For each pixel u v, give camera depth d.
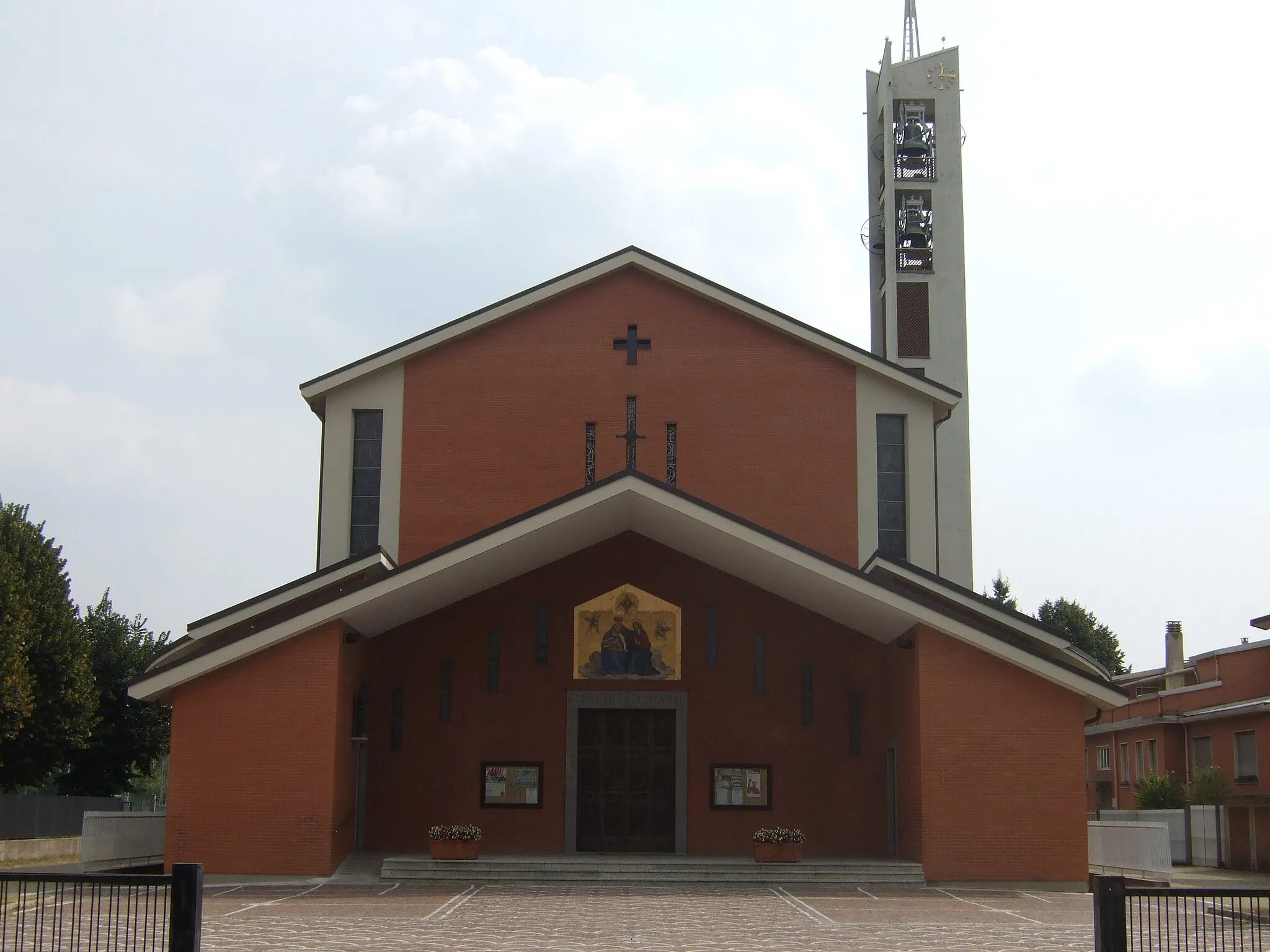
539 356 28.94
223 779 23.06
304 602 25.69
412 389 28.72
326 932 16.02
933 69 52.78
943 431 49.75
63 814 40.09
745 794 27.31
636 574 28.06
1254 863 35.09
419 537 28.12
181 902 9.98
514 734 27.42
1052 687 23.61
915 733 24.02
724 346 29.00
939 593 25.44
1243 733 38.09
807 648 27.89
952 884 23.02
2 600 37.91
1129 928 12.89
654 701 27.56
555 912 18.44
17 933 11.74
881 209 54.09
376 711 27.41
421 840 26.94
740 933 16.20
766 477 28.50
